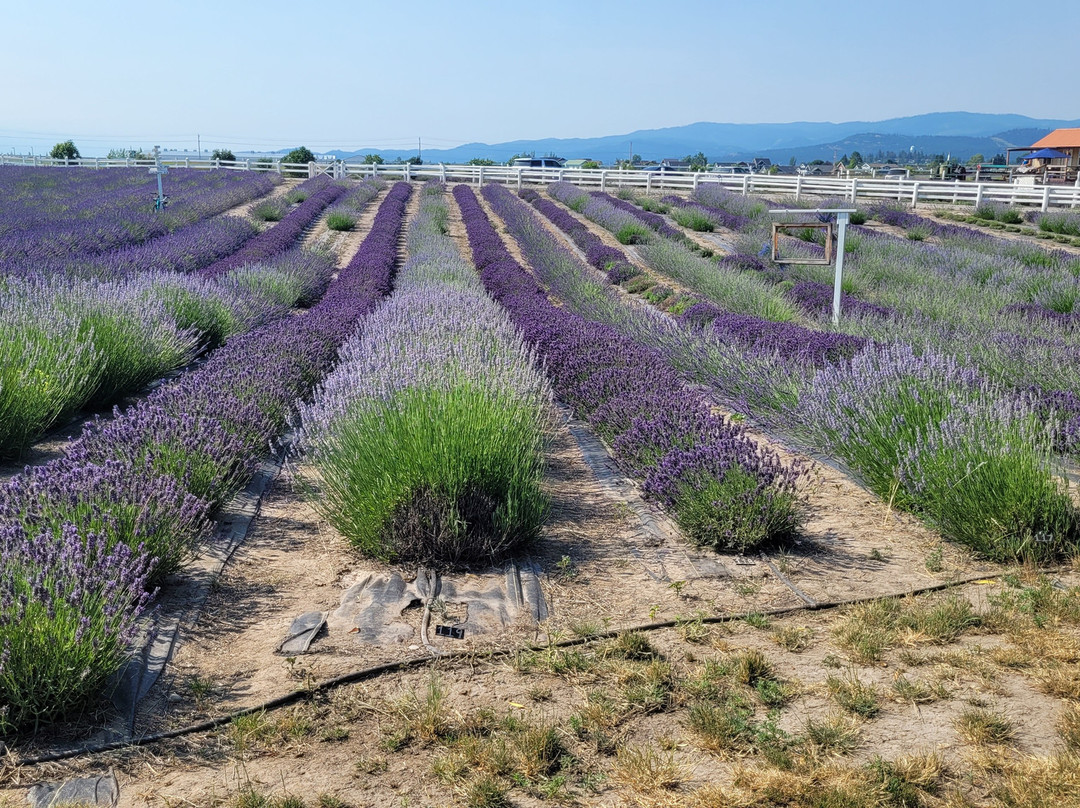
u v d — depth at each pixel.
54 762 2.84
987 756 2.78
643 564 4.68
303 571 4.55
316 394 6.39
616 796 2.65
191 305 11.13
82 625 3.07
